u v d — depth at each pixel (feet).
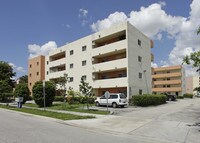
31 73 209.56
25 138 30.96
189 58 41.91
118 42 120.78
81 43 146.82
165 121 51.39
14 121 51.75
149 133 37.76
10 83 207.62
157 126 44.60
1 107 101.09
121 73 125.49
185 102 142.10
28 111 77.66
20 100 99.35
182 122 49.75
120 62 118.73
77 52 150.00
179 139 33.40
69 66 156.87
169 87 274.36
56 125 46.65
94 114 67.56
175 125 45.62
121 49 119.03
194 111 75.87
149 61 141.28
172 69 276.82
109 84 123.34
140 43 131.54
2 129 39.17
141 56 130.93
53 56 184.44
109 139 32.68
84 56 143.13
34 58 206.18
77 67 148.56
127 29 117.60
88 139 32.01
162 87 280.10
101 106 100.99
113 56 131.75
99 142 30.14
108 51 126.00
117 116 62.28
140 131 39.52
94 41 138.21
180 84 267.39
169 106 104.01
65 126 45.68
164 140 32.99
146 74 135.13
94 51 135.74
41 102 100.68
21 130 38.29
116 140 32.07
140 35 132.05
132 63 119.55
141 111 77.56
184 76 290.97
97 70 131.85
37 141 29.01
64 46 164.04
